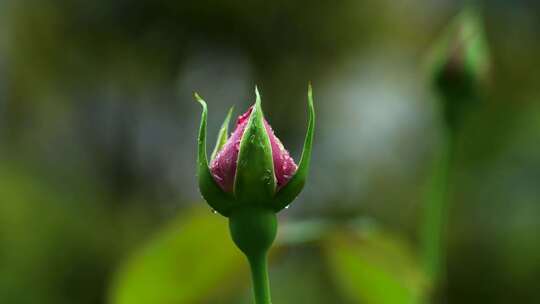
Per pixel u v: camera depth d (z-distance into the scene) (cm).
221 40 255
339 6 256
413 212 220
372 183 230
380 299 72
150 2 252
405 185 228
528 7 205
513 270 172
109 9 256
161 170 252
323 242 72
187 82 256
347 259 72
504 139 182
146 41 256
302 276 170
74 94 255
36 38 255
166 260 69
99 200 232
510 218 172
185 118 256
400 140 241
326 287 169
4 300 184
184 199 244
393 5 259
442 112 70
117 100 256
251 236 53
